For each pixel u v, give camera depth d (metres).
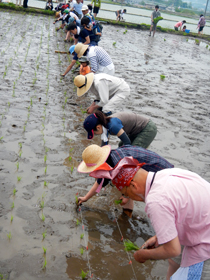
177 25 27.61
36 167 4.79
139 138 4.35
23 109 6.73
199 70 13.96
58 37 14.70
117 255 3.44
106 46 15.31
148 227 3.96
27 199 4.07
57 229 3.66
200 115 8.21
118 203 3.96
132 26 24.97
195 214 2.25
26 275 3.02
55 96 7.79
